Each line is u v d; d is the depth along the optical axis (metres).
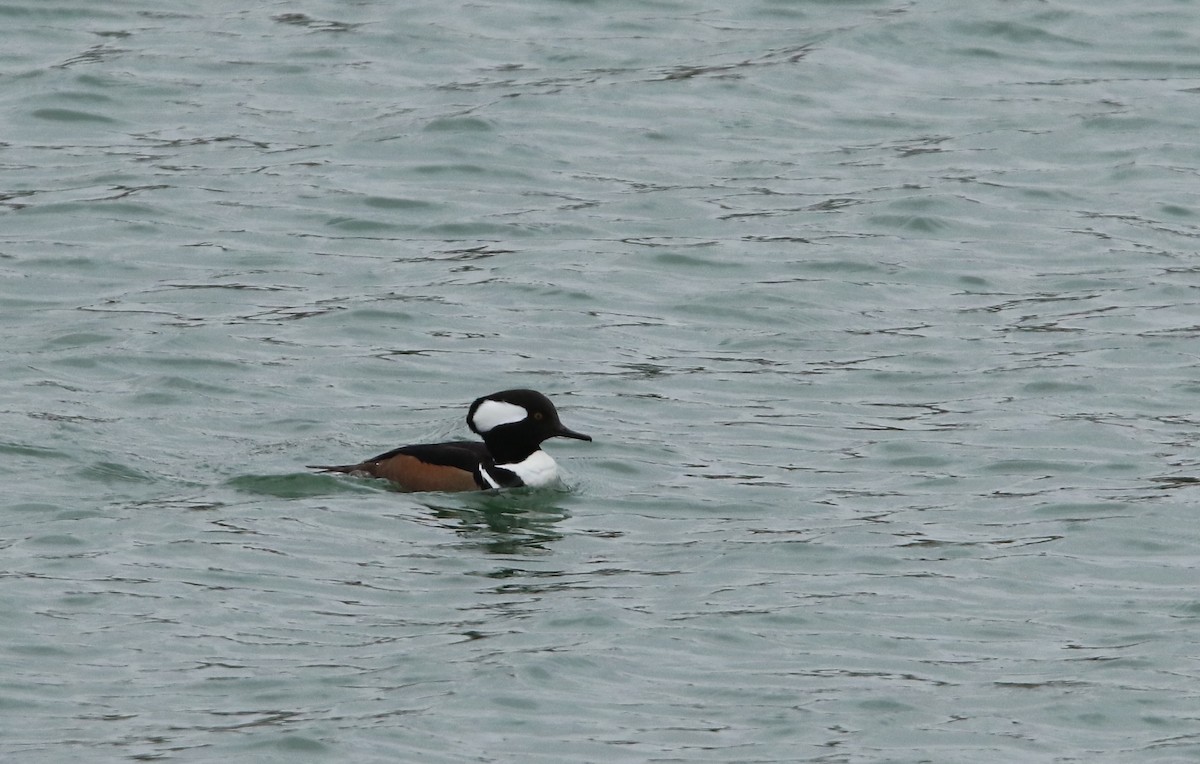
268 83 37.19
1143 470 22.88
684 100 36.75
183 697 16.28
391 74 37.72
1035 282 29.95
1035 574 19.66
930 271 30.25
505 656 17.16
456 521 21.00
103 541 19.81
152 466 22.38
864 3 41.81
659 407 25.00
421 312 28.09
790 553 20.16
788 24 40.78
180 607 18.17
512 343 27.08
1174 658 17.50
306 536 20.23
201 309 28.00
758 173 33.97
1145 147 35.22
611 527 21.02
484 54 38.75
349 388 25.34
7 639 17.30
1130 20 41.16
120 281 29.06
